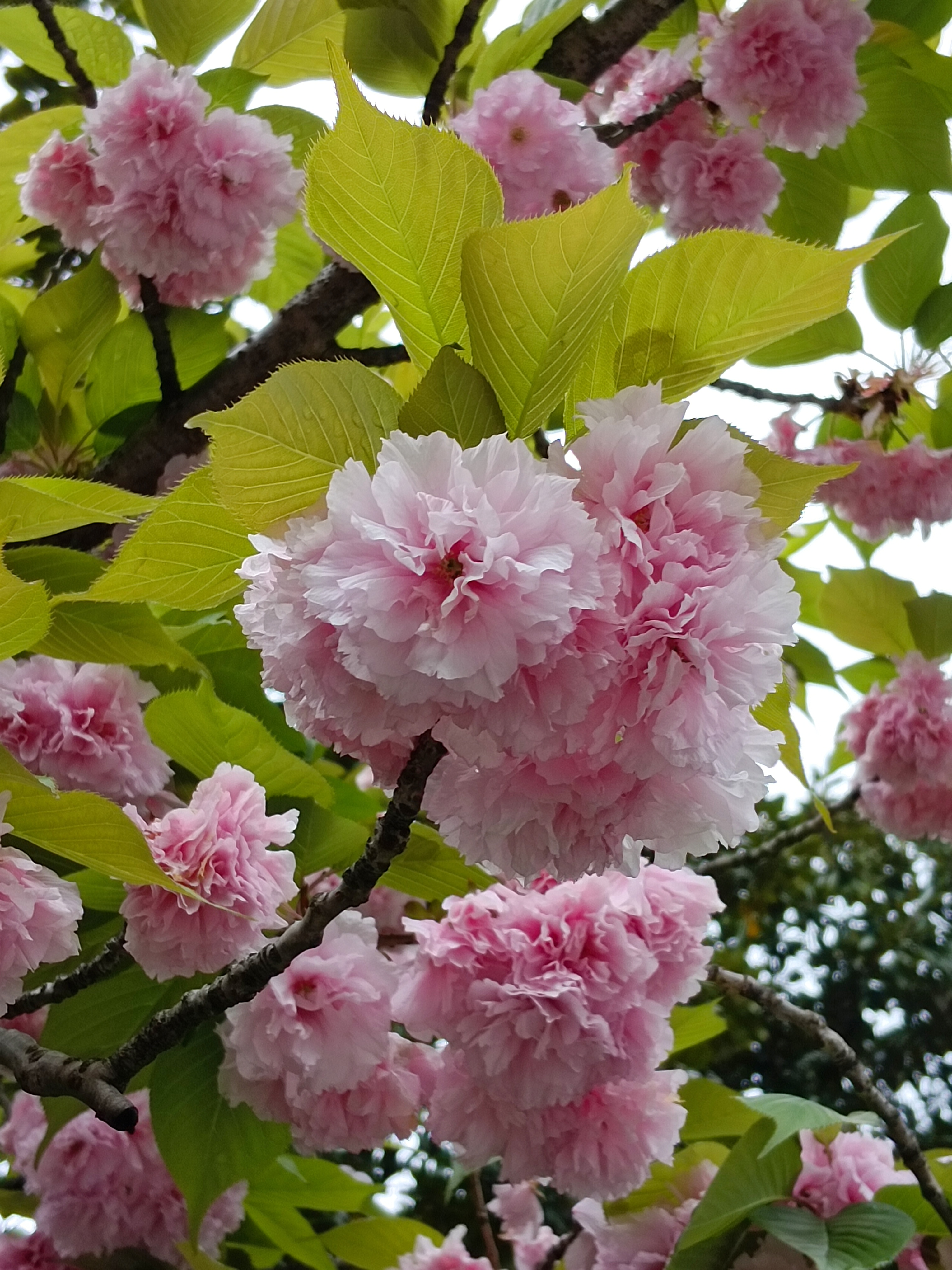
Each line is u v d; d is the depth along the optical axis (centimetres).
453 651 22
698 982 40
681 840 27
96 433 56
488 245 24
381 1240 56
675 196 60
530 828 26
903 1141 50
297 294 57
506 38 58
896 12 61
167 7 57
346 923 39
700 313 27
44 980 42
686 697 24
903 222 66
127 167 49
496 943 37
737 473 25
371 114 25
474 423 26
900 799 72
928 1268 49
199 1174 40
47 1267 49
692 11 64
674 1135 41
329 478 25
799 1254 47
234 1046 38
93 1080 31
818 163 67
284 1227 57
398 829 27
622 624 24
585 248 24
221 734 40
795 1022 52
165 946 35
